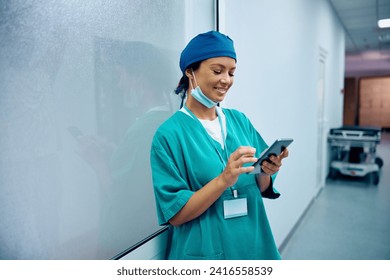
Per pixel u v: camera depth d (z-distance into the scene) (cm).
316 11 328
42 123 63
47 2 63
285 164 232
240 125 95
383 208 319
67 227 69
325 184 425
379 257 212
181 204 72
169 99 102
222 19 126
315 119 343
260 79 182
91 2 72
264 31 186
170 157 77
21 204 60
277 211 214
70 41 68
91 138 74
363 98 1031
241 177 83
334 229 266
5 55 56
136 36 86
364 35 616
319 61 370
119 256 82
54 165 65
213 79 75
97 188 76
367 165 411
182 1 105
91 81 73
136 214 89
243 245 82
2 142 56
